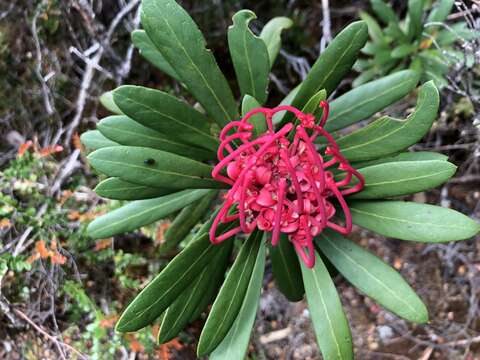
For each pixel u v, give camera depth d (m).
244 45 0.21
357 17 0.39
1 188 0.34
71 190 0.35
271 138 0.17
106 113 0.38
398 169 0.19
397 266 0.36
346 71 0.20
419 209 0.19
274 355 0.35
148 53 0.24
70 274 0.33
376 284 0.20
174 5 0.19
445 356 0.34
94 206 0.34
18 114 0.37
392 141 0.19
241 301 0.21
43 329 0.33
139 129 0.21
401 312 0.20
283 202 0.18
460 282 0.35
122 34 0.36
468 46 0.28
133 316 0.19
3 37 0.36
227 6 0.38
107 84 0.37
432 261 0.36
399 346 0.35
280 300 0.36
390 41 0.33
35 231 0.33
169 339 0.21
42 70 0.36
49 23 0.35
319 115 0.21
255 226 0.20
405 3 0.38
